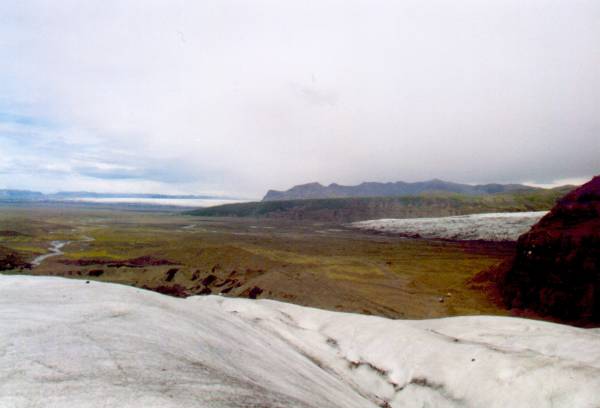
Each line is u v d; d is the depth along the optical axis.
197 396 5.79
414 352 13.66
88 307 9.69
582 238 33.88
